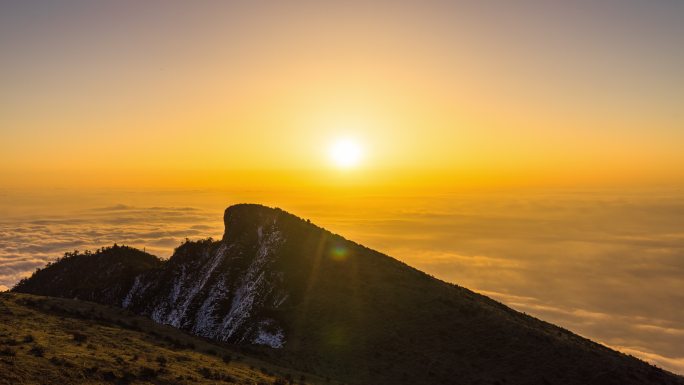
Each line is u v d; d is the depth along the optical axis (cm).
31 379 2775
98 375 3086
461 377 5175
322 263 8556
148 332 5028
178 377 3406
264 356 5575
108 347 3825
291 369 5053
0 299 5203
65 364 3128
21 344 3406
